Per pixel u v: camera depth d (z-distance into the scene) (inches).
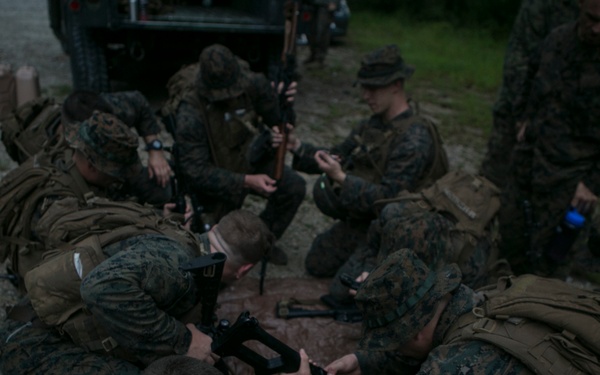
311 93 281.3
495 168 154.3
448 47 452.4
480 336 55.4
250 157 117.4
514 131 148.0
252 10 240.8
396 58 108.4
